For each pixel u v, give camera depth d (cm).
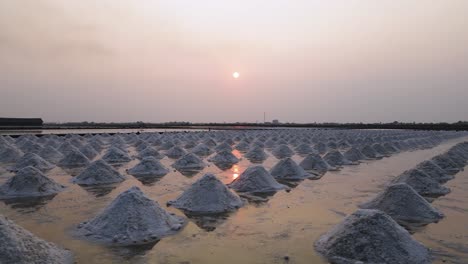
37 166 1130
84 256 422
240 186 820
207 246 456
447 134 3659
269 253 434
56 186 812
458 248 454
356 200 720
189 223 557
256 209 646
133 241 468
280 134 3169
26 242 393
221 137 2625
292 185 895
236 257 421
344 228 454
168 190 816
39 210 630
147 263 402
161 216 534
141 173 1062
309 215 605
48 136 2156
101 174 915
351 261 408
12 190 754
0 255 365
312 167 1196
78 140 1877
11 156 1351
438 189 807
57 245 443
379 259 406
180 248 449
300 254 431
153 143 2158
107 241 469
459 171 1169
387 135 3145
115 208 520
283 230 523
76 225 538
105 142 2152
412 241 436
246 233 508
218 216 598
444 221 575
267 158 1560
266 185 826
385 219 448
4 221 401
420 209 599
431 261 412
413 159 1562
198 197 659
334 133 3547
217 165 1304
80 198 729
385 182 941
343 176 1053
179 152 1605
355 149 1571
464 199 738
